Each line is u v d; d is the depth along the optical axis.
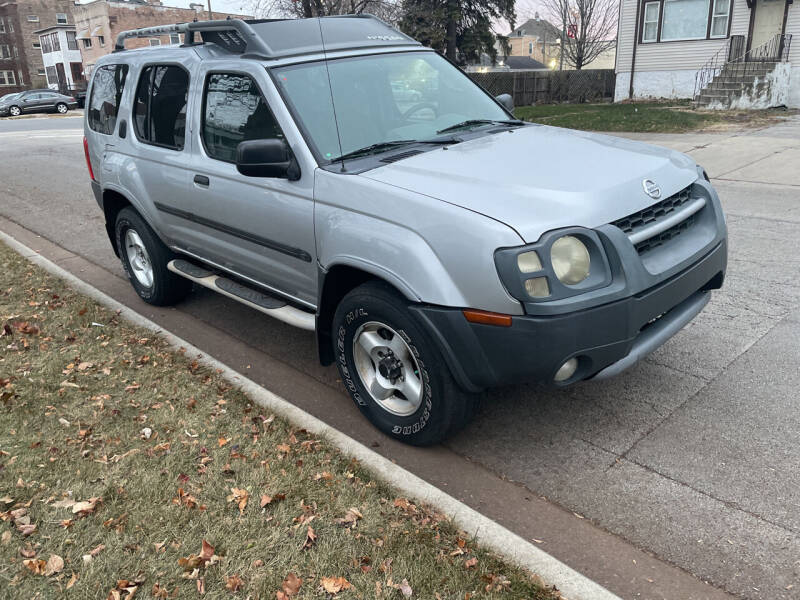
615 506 2.94
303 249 3.71
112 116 5.50
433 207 3.01
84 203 10.23
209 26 4.41
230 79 4.12
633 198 3.13
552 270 2.78
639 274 2.95
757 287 5.39
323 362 3.84
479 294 2.86
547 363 2.86
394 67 4.26
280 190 3.74
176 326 5.27
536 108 25.38
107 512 2.87
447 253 2.94
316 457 3.24
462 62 32.81
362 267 3.25
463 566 2.53
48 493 3.01
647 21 24.16
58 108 38.84
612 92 31.81
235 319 5.37
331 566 2.54
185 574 2.52
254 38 4.04
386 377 3.44
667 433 3.47
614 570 2.58
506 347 2.87
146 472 3.14
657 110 20.61
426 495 2.96
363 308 3.34
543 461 3.31
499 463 3.32
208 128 4.35
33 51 74.25
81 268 6.93
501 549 2.62
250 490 2.98
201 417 3.64
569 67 65.31
